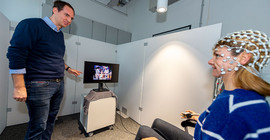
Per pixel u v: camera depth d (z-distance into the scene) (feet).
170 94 5.35
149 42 6.50
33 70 3.19
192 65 4.57
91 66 6.21
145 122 6.55
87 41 7.83
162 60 5.76
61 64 3.96
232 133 0.99
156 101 6.00
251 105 1.03
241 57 1.30
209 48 4.07
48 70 3.47
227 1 5.64
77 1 8.98
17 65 2.73
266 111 0.98
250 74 1.22
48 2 7.52
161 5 4.00
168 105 5.43
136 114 7.22
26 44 2.87
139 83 7.09
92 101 5.40
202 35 4.27
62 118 7.02
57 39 3.73
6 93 5.47
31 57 3.15
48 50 3.40
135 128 6.49
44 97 3.42
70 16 3.73
